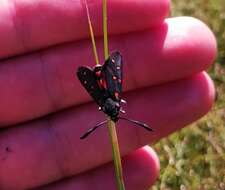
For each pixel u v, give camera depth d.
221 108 0.29
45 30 0.22
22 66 0.22
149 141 0.23
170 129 0.23
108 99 0.16
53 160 0.23
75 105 0.23
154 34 0.21
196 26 0.22
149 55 0.21
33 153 0.23
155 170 0.24
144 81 0.22
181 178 0.26
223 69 0.31
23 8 0.21
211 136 0.28
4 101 0.22
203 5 0.35
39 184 0.23
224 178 0.26
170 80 0.22
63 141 0.23
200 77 0.22
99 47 0.22
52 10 0.21
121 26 0.21
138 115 0.22
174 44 0.21
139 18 0.21
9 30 0.21
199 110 0.22
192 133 0.28
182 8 0.34
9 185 0.23
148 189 0.25
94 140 0.23
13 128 0.23
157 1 0.21
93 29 0.21
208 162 0.27
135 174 0.24
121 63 0.16
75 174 0.23
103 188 0.24
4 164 0.23
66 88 0.22
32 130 0.23
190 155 0.27
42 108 0.22
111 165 0.24
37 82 0.22
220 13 0.34
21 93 0.22
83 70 0.16
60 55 0.22
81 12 0.21
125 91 0.22
